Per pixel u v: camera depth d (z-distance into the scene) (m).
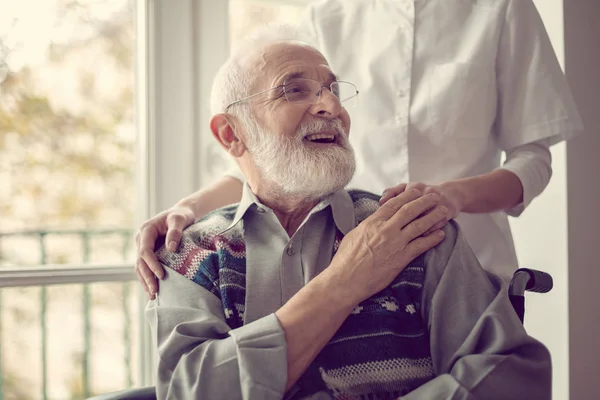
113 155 2.99
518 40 1.55
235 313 1.18
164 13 1.96
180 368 1.07
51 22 2.10
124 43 2.22
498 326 1.05
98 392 3.41
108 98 2.45
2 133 2.75
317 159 1.21
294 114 1.23
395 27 1.64
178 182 2.00
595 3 2.04
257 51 1.31
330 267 1.11
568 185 2.00
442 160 1.58
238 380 1.02
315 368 1.10
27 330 3.29
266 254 1.21
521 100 1.55
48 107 2.52
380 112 1.63
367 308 1.14
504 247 1.60
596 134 2.05
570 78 1.99
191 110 2.00
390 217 1.15
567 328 1.99
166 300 1.21
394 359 1.11
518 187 1.45
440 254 1.17
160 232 1.36
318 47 1.77
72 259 3.17
